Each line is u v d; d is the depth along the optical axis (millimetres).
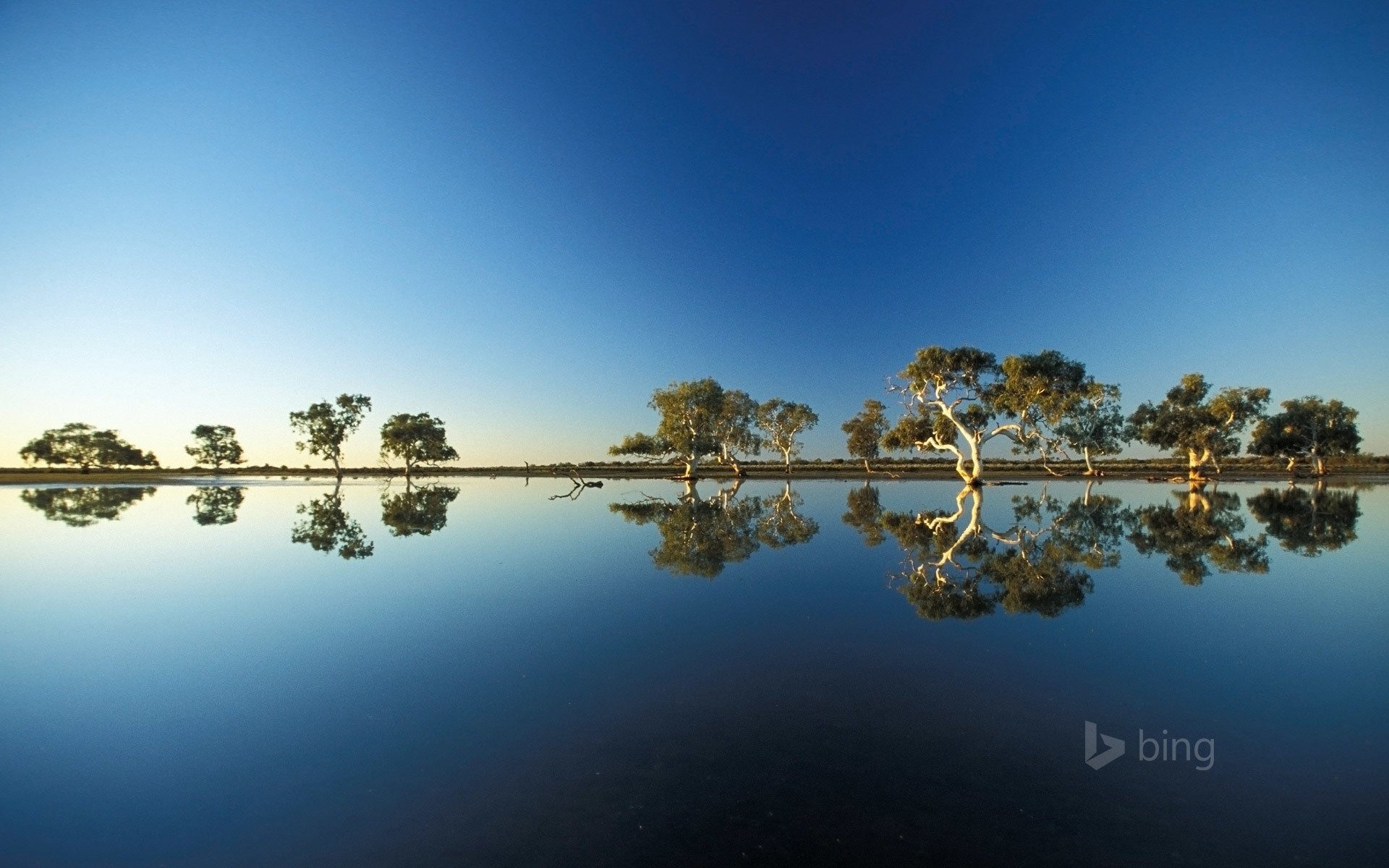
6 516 27953
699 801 4379
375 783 4699
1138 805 4309
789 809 4258
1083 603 10422
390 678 7047
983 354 43219
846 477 71938
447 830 4062
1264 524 21578
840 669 7188
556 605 10531
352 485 61094
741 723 5734
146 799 4520
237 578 13148
